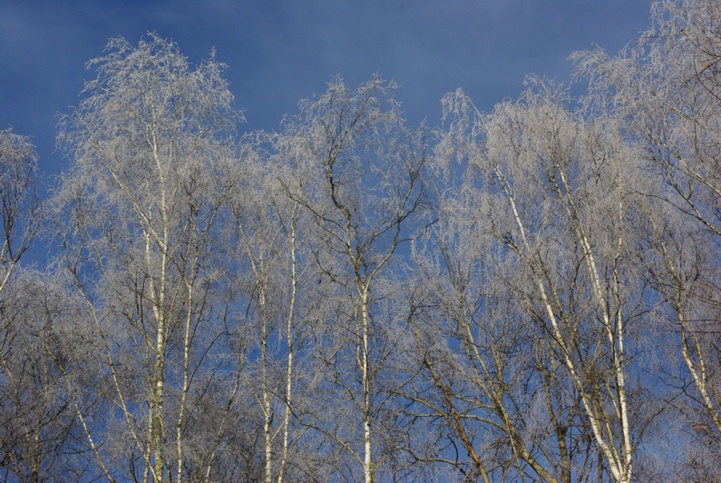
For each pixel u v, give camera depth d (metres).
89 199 13.22
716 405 10.80
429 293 12.32
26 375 12.80
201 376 12.21
